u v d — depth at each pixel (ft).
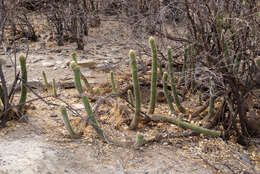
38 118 11.30
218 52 10.61
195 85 13.01
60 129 10.59
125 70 16.22
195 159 9.25
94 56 18.45
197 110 11.75
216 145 10.08
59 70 16.11
